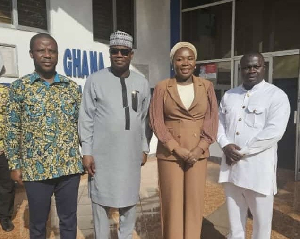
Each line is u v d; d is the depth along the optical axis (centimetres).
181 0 730
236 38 645
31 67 491
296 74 565
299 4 551
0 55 448
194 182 238
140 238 308
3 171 315
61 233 243
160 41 707
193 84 240
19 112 218
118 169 231
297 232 316
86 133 232
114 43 227
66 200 236
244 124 242
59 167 223
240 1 632
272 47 595
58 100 223
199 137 237
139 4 662
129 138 232
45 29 512
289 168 588
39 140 218
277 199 418
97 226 246
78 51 555
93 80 232
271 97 235
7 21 464
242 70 245
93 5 591
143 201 417
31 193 223
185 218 247
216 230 325
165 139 233
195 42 719
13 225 332
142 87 241
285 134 588
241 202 258
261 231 244
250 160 236
